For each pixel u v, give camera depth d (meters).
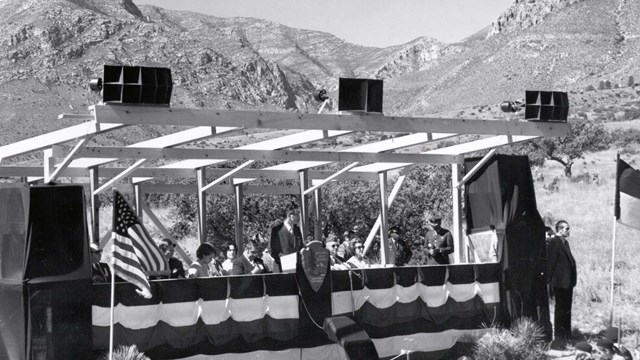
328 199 24.05
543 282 14.16
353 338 11.28
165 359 10.92
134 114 9.82
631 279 18.86
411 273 13.04
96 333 10.48
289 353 11.77
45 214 10.05
